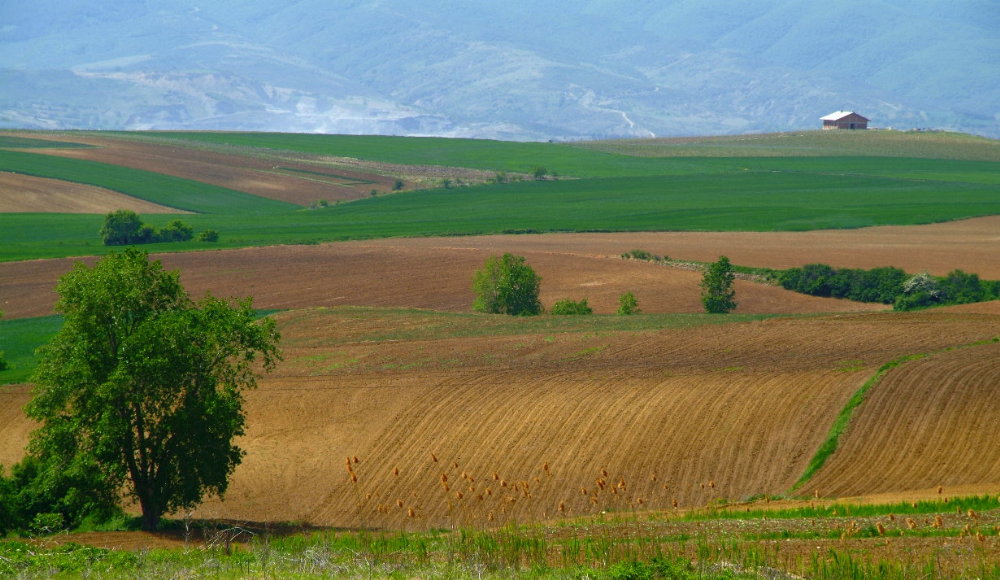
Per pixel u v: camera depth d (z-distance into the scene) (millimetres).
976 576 28781
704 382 71875
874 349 81562
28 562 30328
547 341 90688
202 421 47312
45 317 114750
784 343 85500
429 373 79562
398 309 112125
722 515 41438
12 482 50031
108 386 44469
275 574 28203
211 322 48219
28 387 79188
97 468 46656
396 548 33469
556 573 28469
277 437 66312
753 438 60438
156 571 29094
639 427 62969
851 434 59844
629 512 44656
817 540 34094
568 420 65062
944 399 64812
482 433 63938
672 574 28250
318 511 53719
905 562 30562
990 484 50719
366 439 64812
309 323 104438
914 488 51406
